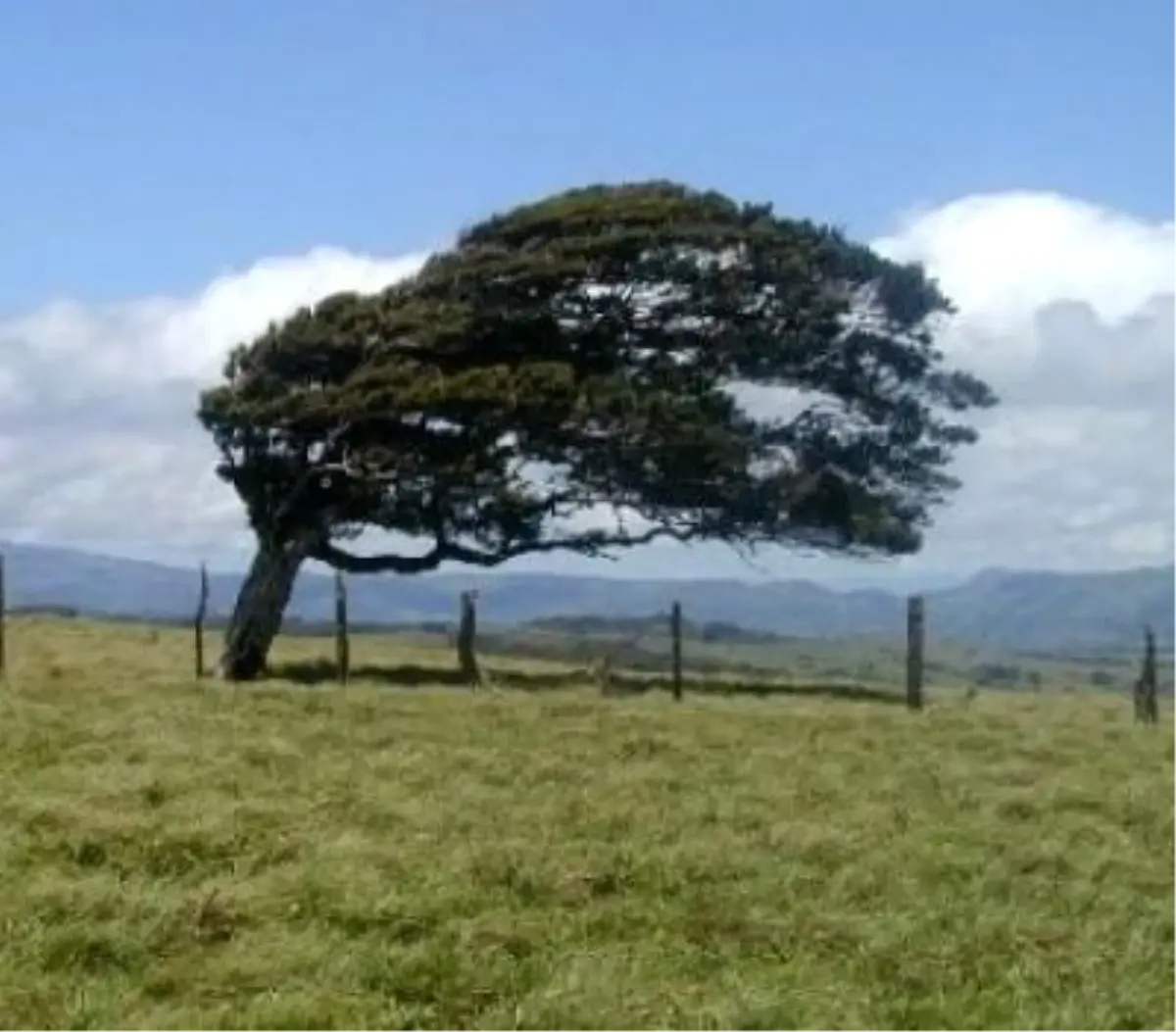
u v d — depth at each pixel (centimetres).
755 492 4503
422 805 1608
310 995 1005
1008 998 1052
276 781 1738
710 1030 971
